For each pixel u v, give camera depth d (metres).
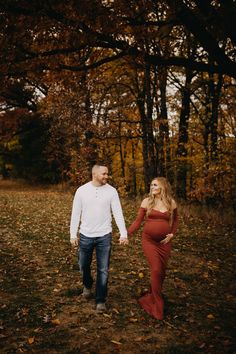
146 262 7.98
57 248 9.05
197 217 13.47
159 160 18.39
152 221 5.61
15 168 37.00
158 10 8.66
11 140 35.06
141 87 20.53
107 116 17.98
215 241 10.02
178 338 4.61
